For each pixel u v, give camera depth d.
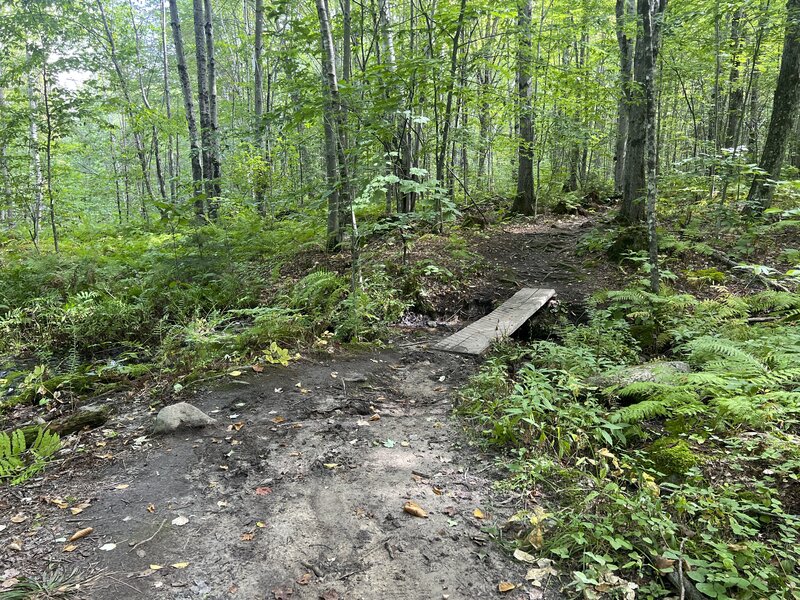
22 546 2.85
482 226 13.01
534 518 2.92
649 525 2.76
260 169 15.27
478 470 3.64
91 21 18.84
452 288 8.84
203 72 14.26
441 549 2.82
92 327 7.48
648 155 7.19
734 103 16.94
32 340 7.52
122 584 2.57
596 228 11.62
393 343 6.76
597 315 6.91
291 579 2.62
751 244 9.26
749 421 3.51
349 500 3.29
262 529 3.01
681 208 12.78
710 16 11.14
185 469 3.70
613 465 3.62
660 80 13.20
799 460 3.21
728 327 5.97
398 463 3.75
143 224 15.39
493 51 12.63
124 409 4.84
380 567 2.69
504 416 4.06
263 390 5.08
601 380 4.75
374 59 11.93
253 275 9.27
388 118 9.74
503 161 24.31
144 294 8.55
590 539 2.79
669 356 6.10
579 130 14.14
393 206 13.03
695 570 2.53
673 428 3.96
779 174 10.33
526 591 2.51
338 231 10.19
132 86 25.42
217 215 13.02
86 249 11.91
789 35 9.60
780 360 4.48
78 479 3.59
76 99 12.04
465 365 5.78
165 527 3.04
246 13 26.91
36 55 11.66
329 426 4.34
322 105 7.47
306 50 9.55
